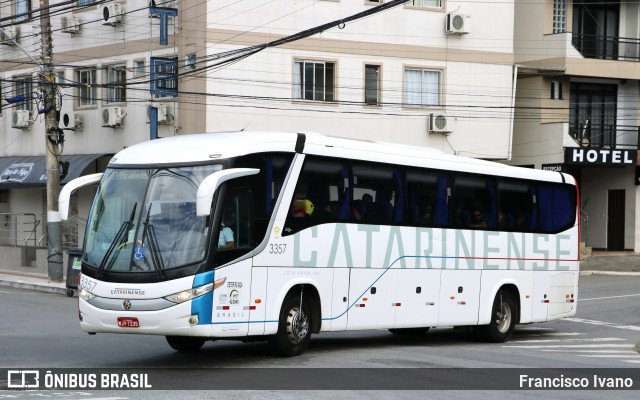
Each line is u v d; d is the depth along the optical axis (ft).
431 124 120.16
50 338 60.44
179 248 45.19
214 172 46.03
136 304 44.83
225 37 109.70
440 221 60.54
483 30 123.54
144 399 37.17
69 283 94.73
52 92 105.29
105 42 124.88
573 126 132.98
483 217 64.23
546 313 69.77
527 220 68.18
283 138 50.08
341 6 115.44
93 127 127.24
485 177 64.44
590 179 139.95
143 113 119.55
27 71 136.77
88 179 50.39
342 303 53.36
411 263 58.08
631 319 82.99
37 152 135.95
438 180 60.59
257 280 47.88
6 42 136.56
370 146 55.93
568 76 132.16
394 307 56.85
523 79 133.28
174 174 46.78
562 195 71.77
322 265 51.93
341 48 115.65
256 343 59.36
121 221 46.68
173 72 114.11
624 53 136.26
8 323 69.72
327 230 52.34
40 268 121.39
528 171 68.44
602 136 135.85
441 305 60.49
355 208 54.34
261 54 111.65
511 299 66.80
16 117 135.85
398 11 118.73
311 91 114.42
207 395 38.09
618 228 136.46
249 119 111.45
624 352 61.82
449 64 121.80
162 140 49.73
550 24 131.44
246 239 47.37
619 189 136.36
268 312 48.57
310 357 51.37
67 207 49.16
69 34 130.00
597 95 136.26
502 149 124.98
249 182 47.83
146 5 118.52
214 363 48.52
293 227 50.16
